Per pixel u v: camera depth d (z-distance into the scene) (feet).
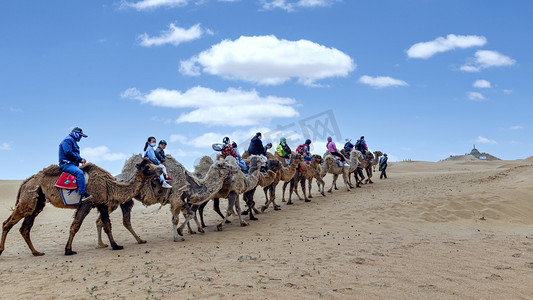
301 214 51.08
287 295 21.24
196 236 40.81
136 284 24.16
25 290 23.90
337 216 48.70
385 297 20.99
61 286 24.50
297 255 30.45
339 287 22.45
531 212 51.39
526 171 76.28
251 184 46.68
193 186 40.22
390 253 30.58
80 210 34.12
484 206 53.21
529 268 26.32
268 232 41.01
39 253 34.78
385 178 92.07
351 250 31.71
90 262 30.83
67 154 33.40
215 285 23.09
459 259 28.71
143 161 36.29
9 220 34.32
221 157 41.88
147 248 35.73
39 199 34.60
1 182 100.42
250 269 26.45
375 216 48.32
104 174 35.27
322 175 68.90
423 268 26.27
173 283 23.82
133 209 67.67
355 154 75.31
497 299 20.90
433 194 59.82
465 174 86.89
